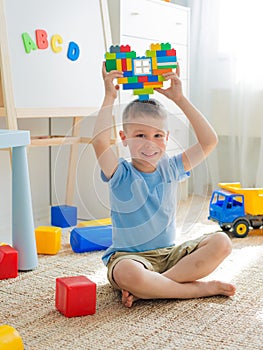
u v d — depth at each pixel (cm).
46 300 120
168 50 126
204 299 119
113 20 208
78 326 104
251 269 142
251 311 112
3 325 96
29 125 209
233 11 253
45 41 183
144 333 101
